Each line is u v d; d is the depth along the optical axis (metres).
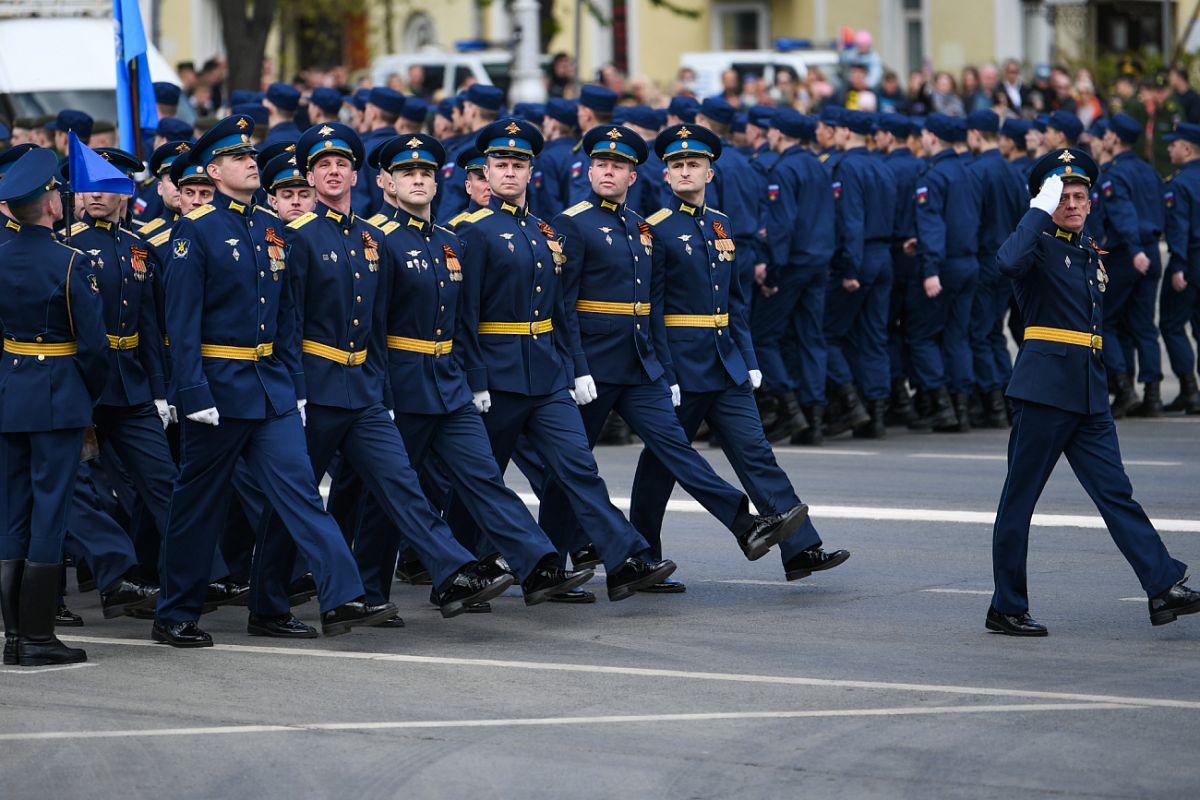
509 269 26.61
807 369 43.38
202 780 18.89
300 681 22.83
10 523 23.83
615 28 109.38
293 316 24.91
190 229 24.14
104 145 41.25
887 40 102.06
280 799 18.27
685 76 72.06
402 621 26.17
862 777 18.62
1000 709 21.03
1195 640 24.47
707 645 24.62
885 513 34.31
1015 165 46.72
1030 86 72.50
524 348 26.84
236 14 68.69
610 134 27.83
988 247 45.72
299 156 25.45
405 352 26.11
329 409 25.22
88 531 26.80
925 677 22.62
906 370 47.06
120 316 26.45
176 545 24.77
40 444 23.67
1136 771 18.72
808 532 28.12
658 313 28.20
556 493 28.20
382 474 25.42
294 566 27.05
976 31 99.06
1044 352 24.62
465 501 26.36
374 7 101.31
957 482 37.78
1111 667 23.00
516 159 26.95
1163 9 79.75
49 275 23.47
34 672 23.47
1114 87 68.19
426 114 43.84
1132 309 48.06
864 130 44.25
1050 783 18.38
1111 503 24.69
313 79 64.38
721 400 28.42
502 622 26.39
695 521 34.16
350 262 25.17
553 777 18.75
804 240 42.78
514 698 21.88
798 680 22.55
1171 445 42.78
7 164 27.91
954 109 70.06
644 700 21.69
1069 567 29.34
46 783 18.89
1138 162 47.53
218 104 63.41
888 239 44.53
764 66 83.94
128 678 23.09
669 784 18.48
